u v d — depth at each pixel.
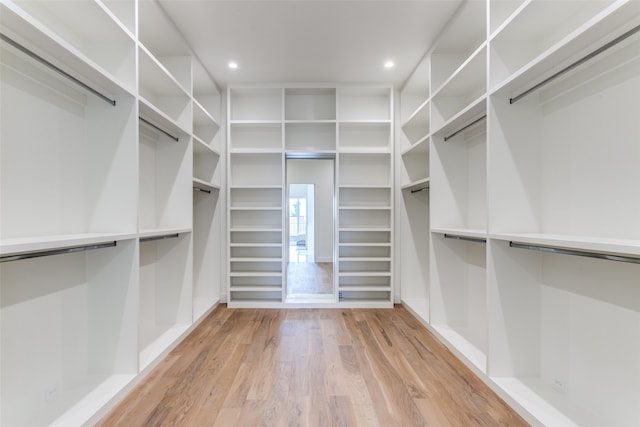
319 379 1.78
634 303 1.20
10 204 1.28
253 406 1.52
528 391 1.57
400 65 2.92
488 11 1.73
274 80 3.23
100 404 1.43
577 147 1.46
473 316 2.52
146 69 2.14
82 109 1.69
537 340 1.72
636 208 1.20
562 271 1.56
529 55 1.75
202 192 3.43
